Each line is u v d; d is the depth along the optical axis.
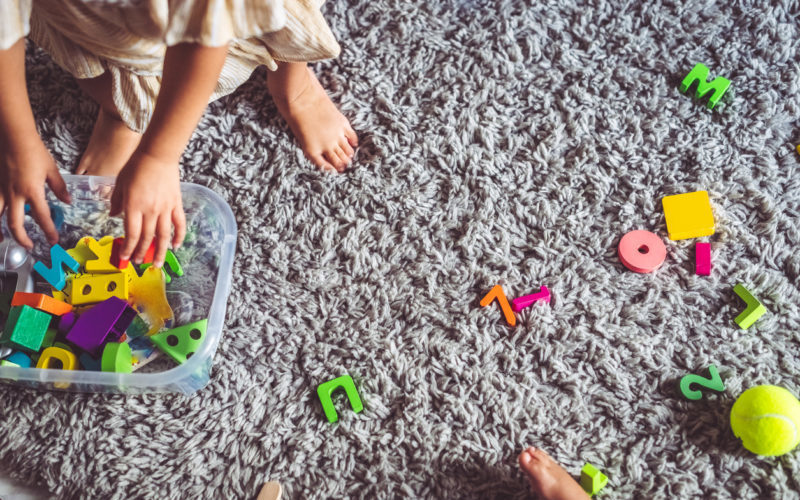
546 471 0.95
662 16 1.22
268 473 1.01
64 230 1.11
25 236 0.90
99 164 1.11
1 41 0.73
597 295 1.09
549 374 1.05
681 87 1.18
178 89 0.78
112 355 0.96
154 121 0.81
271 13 0.74
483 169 1.15
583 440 1.02
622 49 1.20
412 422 1.02
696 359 1.05
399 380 1.05
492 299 1.08
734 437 1.00
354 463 1.02
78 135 1.17
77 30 0.84
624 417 1.03
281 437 1.03
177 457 1.01
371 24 1.22
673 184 1.13
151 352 1.04
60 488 1.00
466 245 1.11
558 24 1.22
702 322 1.07
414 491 1.00
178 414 1.04
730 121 1.17
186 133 0.83
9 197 0.87
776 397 0.95
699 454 1.00
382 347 1.07
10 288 1.05
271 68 0.99
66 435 1.02
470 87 1.19
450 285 1.10
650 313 1.08
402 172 1.15
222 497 1.00
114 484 1.00
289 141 1.17
